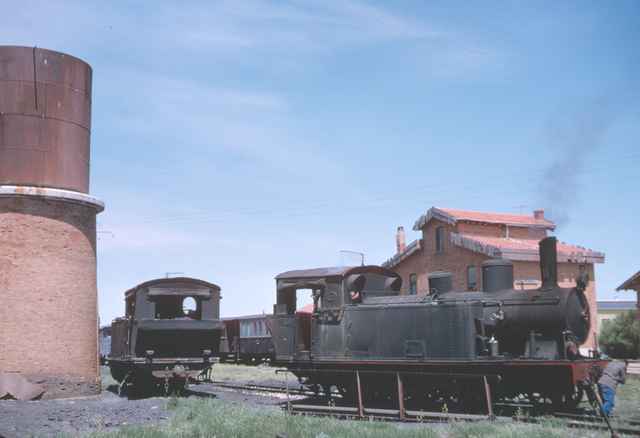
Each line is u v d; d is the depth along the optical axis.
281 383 24.25
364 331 15.92
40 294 19.23
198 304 21.11
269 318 18.02
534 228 34.78
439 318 14.85
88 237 20.72
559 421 12.41
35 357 18.94
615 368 13.21
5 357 18.62
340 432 11.71
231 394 19.84
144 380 21.20
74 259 20.08
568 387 13.55
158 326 19.38
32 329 19.00
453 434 11.76
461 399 14.55
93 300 20.73
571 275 30.88
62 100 20.27
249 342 38.12
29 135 19.62
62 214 19.95
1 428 13.21
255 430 12.00
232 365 39.34
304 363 16.81
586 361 13.50
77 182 20.48
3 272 18.95
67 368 19.42
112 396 20.28
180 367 19.53
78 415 15.15
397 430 11.85
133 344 19.50
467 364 14.28
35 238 19.36
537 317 14.23
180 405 16.34
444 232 33.50
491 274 15.36
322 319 16.70
